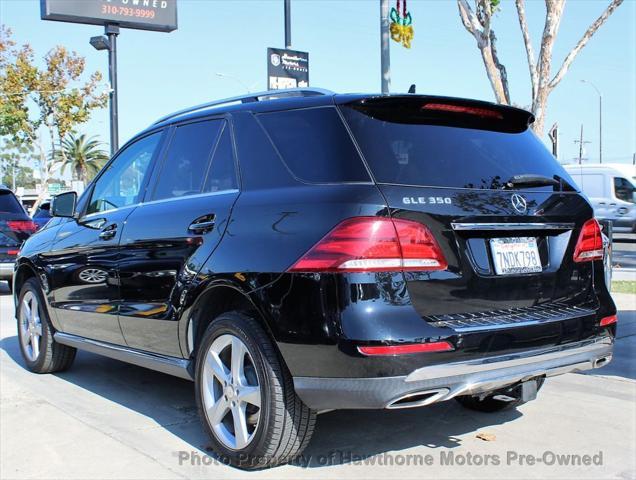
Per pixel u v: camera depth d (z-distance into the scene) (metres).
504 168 3.92
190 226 4.17
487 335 3.38
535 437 4.32
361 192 3.38
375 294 3.24
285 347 3.44
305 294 3.37
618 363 6.13
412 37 12.89
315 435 4.36
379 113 3.73
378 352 3.18
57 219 6.03
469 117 4.07
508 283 3.64
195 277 4.00
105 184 5.47
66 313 5.54
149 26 22.48
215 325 3.87
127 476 3.72
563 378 5.71
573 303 3.94
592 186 24.28
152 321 4.45
